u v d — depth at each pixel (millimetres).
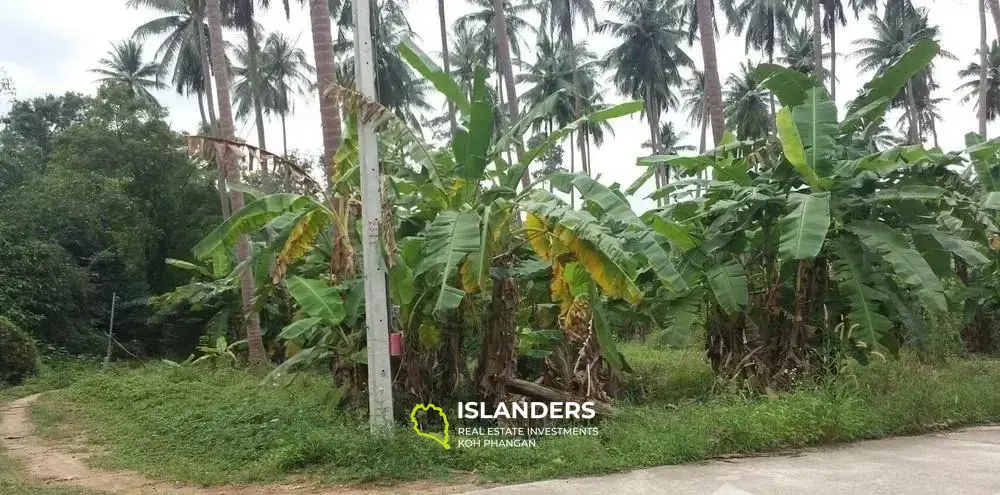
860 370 9977
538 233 8812
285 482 6473
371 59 7742
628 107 8875
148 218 25828
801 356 9836
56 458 8227
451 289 7727
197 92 33250
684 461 6617
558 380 8906
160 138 25625
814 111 10008
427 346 8867
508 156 10539
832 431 7371
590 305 8953
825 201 8891
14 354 16453
